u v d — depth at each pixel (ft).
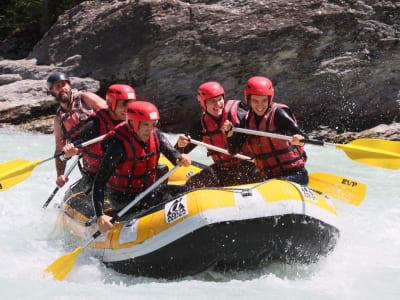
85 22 65.05
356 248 22.97
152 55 57.36
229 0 57.36
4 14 88.84
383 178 35.81
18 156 43.34
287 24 52.54
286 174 22.48
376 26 51.01
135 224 20.34
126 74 59.67
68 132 27.50
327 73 51.62
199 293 18.13
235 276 20.24
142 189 21.59
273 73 53.72
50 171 39.42
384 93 50.83
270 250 19.54
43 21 84.17
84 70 62.59
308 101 52.85
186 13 56.34
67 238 24.31
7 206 30.76
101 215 19.81
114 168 20.38
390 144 21.65
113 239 20.72
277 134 21.65
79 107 27.53
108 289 18.72
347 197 24.56
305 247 19.94
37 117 58.44
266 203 19.12
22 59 74.23
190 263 19.40
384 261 21.44
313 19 52.11
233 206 19.02
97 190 20.08
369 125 51.01
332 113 52.29
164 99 57.47
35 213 29.40
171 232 19.17
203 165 29.55
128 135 20.44
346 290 18.38
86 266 21.04
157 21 56.70
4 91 59.93
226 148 25.48
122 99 23.44
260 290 18.37
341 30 51.70
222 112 25.03
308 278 19.79
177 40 55.47
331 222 20.42
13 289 18.44
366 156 21.70
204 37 54.95
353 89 51.65
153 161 21.22
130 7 59.52
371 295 17.95
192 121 56.90
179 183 27.84
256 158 23.26
